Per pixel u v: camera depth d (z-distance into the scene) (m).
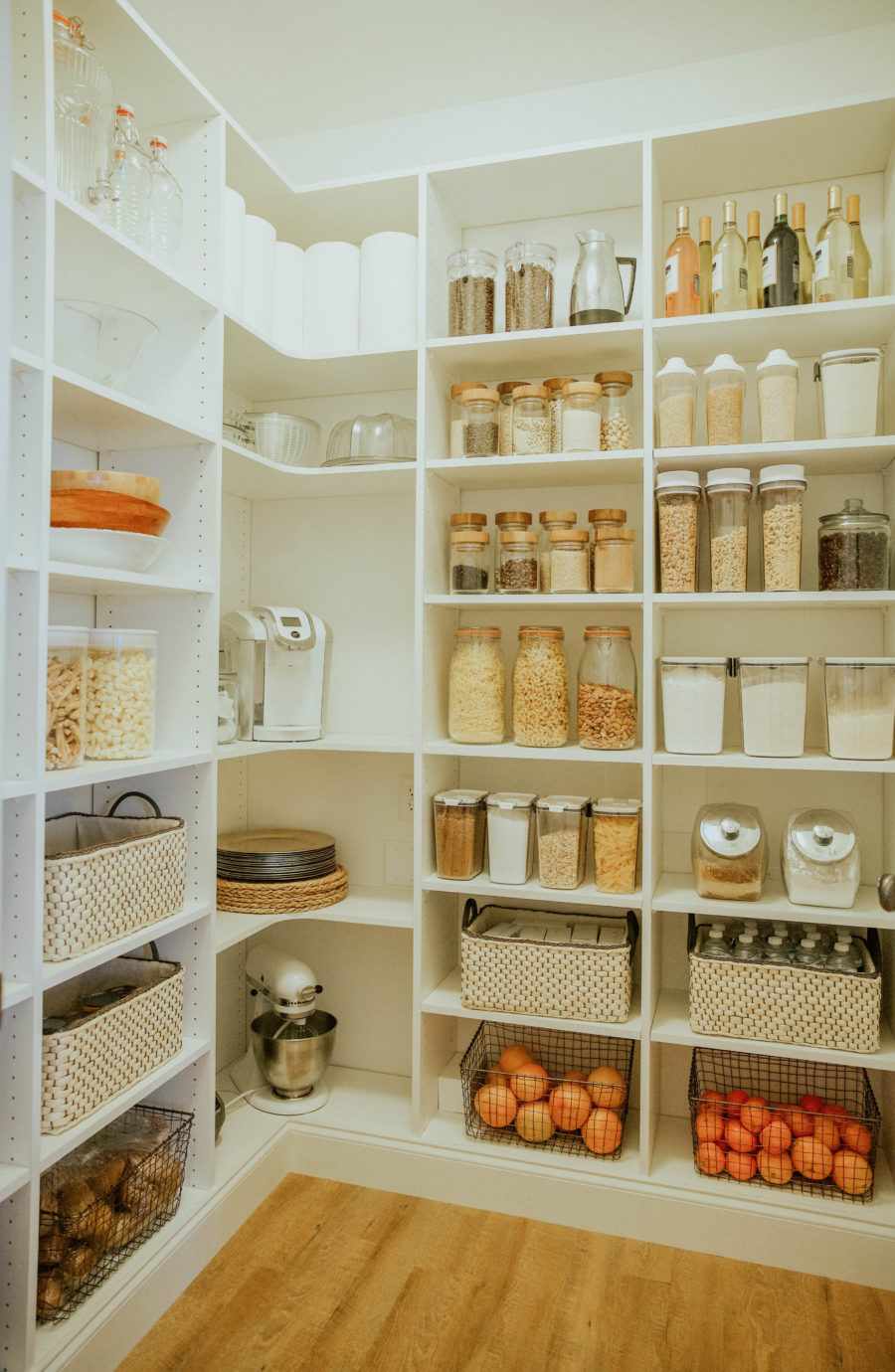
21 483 1.37
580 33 2.16
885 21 2.12
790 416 1.93
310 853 2.29
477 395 2.12
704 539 2.05
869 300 1.84
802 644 2.18
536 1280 1.82
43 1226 1.53
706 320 1.94
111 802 1.99
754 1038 1.92
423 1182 2.10
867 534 1.87
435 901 2.25
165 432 1.79
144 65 1.74
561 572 2.05
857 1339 1.67
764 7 2.07
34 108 1.38
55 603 1.87
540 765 2.40
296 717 2.22
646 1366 1.59
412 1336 1.65
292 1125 2.21
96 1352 1.50
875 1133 1.97
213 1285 1.78
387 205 2.30
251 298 2.10
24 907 1.37
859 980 1.86
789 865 1.95
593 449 2.05
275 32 2.17
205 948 1.89
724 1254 1.90
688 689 1.96
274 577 2.62
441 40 2.19
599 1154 2.03
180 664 1.90
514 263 2.15
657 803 2.14
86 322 1.56
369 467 2.18
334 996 2.58
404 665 2.51
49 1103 1.44
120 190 1.67
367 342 2.25
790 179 2.16
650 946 1.97
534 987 2.04
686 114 2.28
